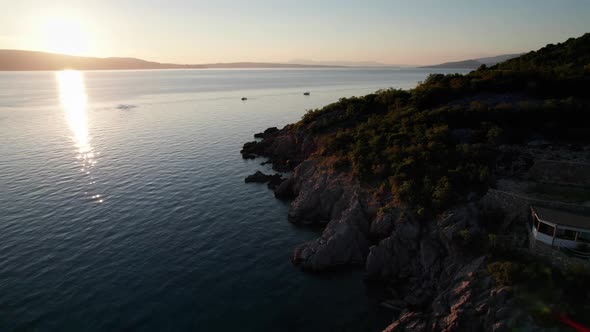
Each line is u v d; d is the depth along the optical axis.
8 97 188.25
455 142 44.28
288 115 132.88
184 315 29.62
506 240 29.59
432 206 35.62
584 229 26.08
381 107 68.50
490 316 24.36
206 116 129.88
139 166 68.25
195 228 44.53
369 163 46.12
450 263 30.88
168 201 52.41
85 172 64.00
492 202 33.53
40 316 29.02
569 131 42.47
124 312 29.77
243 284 33.81
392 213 37.62
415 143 46.00
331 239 36.78
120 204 50.78
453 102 58.22
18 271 34.75
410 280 32.44
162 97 195.00
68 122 115.44
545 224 27.55
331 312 30.09
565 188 33.50
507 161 38.75
